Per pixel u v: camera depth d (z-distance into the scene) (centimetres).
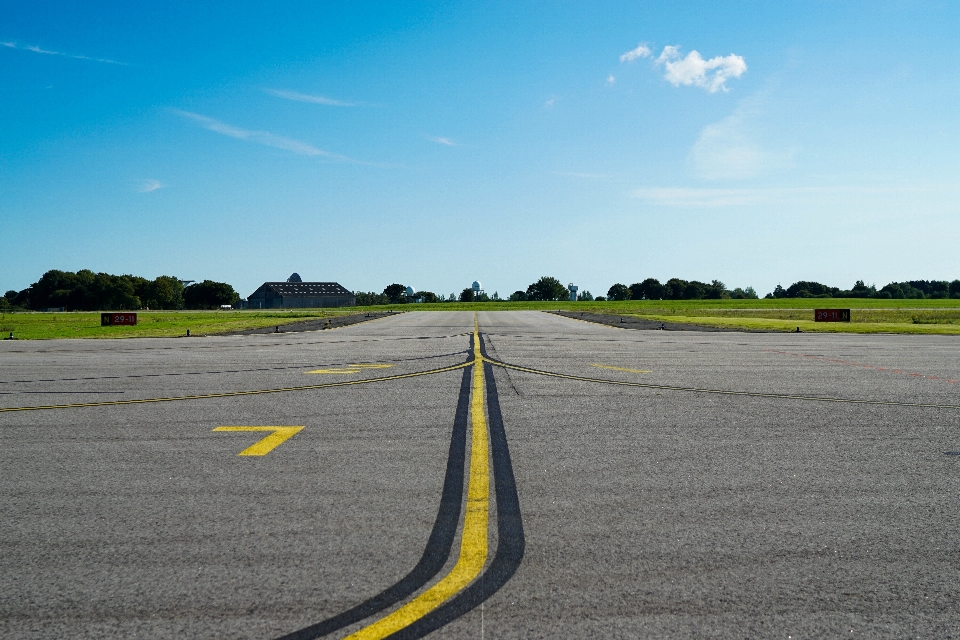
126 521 462
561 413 903
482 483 556
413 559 391
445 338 2728
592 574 370
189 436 754
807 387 1171
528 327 3747
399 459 643
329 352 2002
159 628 312
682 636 302
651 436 750
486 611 325
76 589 354
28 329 3984
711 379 1291
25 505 500
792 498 515
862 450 681
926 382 1245
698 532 438
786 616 323
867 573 375
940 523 459
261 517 470
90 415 897
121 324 4428
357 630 306
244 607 331
